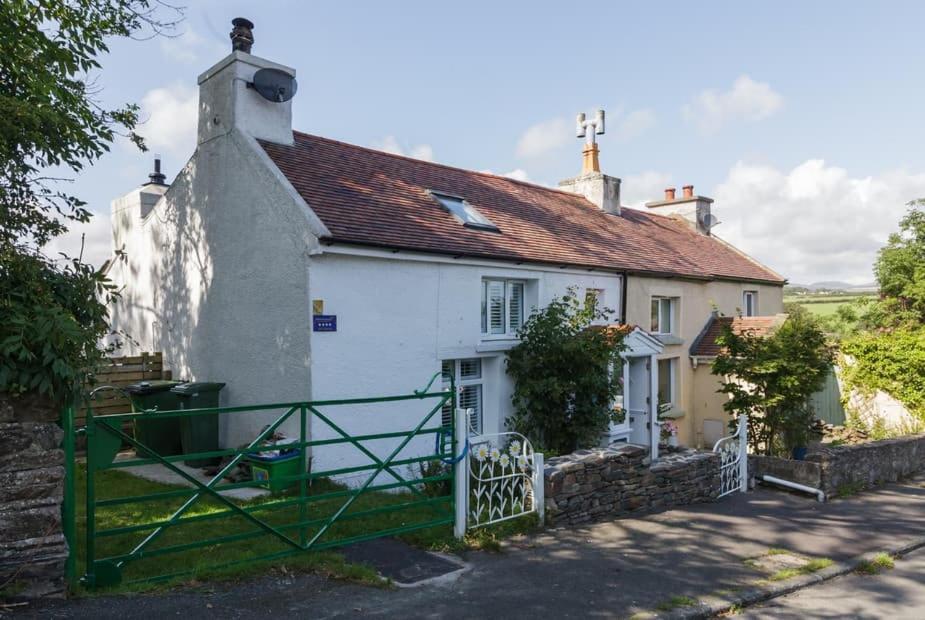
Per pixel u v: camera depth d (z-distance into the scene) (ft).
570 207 55.57
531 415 37.01
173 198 39.04
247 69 34.53
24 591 14.01
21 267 14.53
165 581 16.11
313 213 29.66
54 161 24.79
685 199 73.05
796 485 32.91
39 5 24.44
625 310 46.65
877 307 70.28
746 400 41.60
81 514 22.22
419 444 33.27
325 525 19.34
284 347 30.40
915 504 31.55
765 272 69.51
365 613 15.65
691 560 21.35
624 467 27.25
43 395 14.52
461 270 35.42
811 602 18.79
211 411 16.51
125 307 44.06
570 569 19.81
